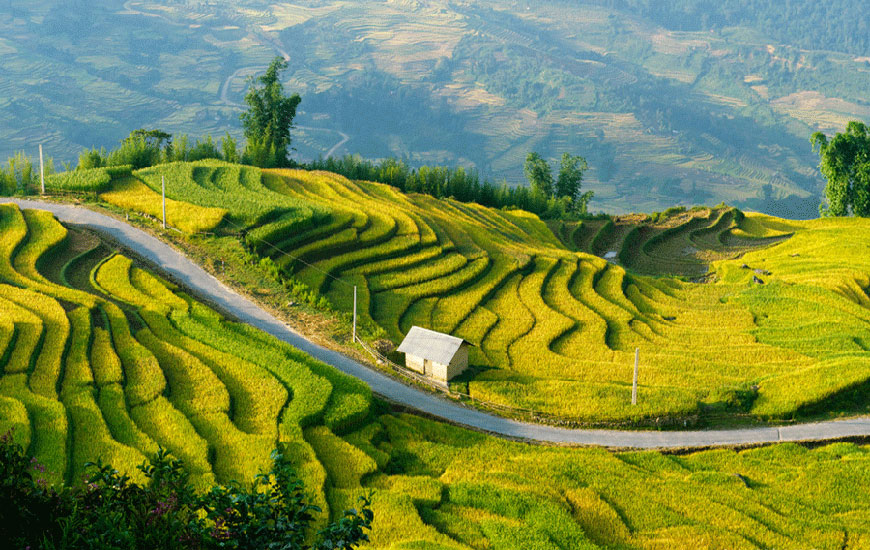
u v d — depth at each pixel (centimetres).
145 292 6384
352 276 7712
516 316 7375
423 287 7712
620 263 11306
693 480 4672
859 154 12656
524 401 5597
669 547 3909
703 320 7925
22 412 4134
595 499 4297
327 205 9188
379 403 5350
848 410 5875
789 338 7256
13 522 1895
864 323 7550
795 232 12356
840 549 4019
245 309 6562
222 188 9275
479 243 9494
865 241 10875
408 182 13900
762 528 4122
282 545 1859
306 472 4103
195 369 5138
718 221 12950
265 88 13800
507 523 3919
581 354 6700
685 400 5684
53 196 8506
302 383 5144
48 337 5178
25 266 6469
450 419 5372
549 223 12975
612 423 5472
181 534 2002
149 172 9456
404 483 4266
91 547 1841
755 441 5378
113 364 4975
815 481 4762
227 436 4400
